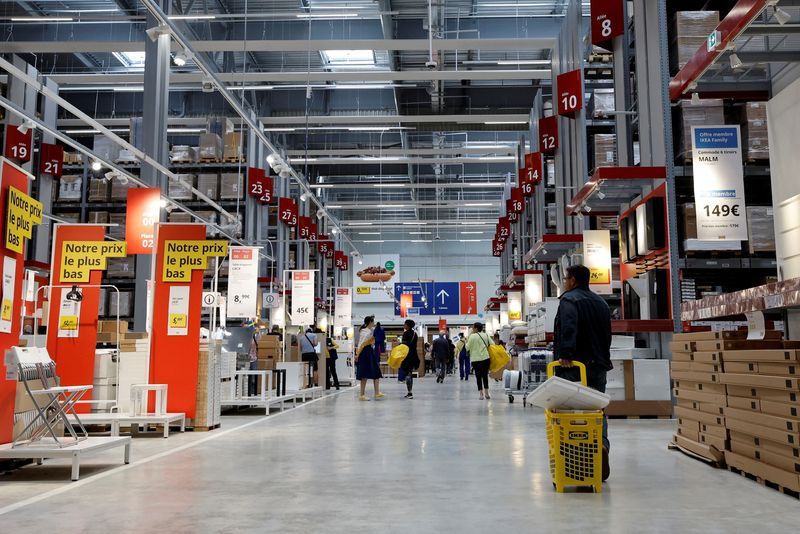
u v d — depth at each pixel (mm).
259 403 9555
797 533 3014
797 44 7398
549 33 18484
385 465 5023
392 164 29109
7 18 15672
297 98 22625
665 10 9000
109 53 20391
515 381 11555
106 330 8992
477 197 36062
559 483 3973
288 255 23922
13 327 5238
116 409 8141
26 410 5414
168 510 3562
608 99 12656
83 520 3342
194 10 17188
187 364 7742
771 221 8781
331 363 17375
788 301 4012
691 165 8867
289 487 4188
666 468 4832
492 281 39688
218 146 18469
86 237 7789
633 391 8633
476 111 21516
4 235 5086
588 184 9484
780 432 3930
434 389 17000
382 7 15914
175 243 7961
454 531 3088
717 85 8664
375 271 32281
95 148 18250
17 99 15172
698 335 5254
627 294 9789
